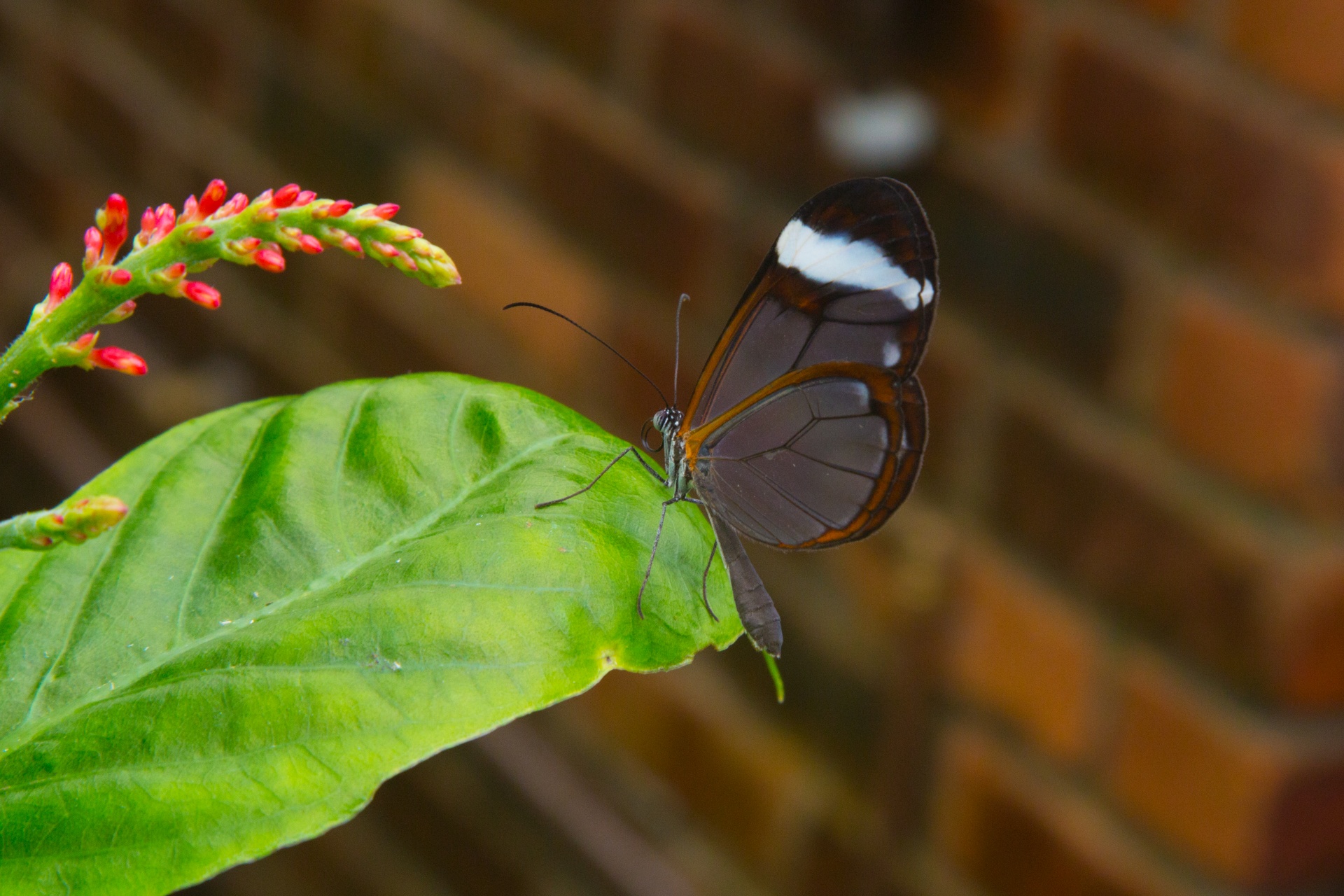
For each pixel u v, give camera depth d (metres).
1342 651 0.58
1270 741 0.58
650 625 0.52
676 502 0.53
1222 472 0.58
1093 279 0.59
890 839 0.63
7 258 0.99
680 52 0.63
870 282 0.54
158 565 0.52
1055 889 0.61
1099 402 0.59
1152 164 0.58
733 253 0.63
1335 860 0.59
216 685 0.51
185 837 0.50
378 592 0.51
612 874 0.66
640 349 0.64
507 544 0.52
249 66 0.75
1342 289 0.57
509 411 0.53
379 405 0.53
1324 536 0.58
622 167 0.64
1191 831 0.59
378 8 0.67
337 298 0.74
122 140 0.86
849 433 0.55
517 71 0.65
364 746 0.51
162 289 0.50
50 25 0.90
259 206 0.50
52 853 0.50
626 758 0.67
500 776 0.70
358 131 0.70
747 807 0.65
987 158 0.60
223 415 0.53
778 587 0.64
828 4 0.61
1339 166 0.57
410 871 0.76
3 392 0.50
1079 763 0.60
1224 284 0.58
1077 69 0.59
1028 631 0.61
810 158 0.62
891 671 0.62
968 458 0.61
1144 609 0.59
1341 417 0.57
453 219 0.67
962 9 0.60
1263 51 0.57
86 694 0.51
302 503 0.52
